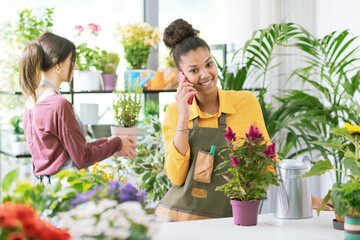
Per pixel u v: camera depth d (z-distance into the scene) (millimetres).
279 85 4051
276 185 1704
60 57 2418
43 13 3441
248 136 1664
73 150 2365
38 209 1317
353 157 1697
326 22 3916
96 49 3561
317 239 1533
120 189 1361
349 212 1511
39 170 2441
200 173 2059
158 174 3197
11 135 3283
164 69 3719
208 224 1757
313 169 1715
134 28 3525
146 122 3379
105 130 3496
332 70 3264
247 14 3887
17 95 3477
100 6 3779
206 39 4098
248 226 1717
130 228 1143
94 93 3561
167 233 1626
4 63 3363
